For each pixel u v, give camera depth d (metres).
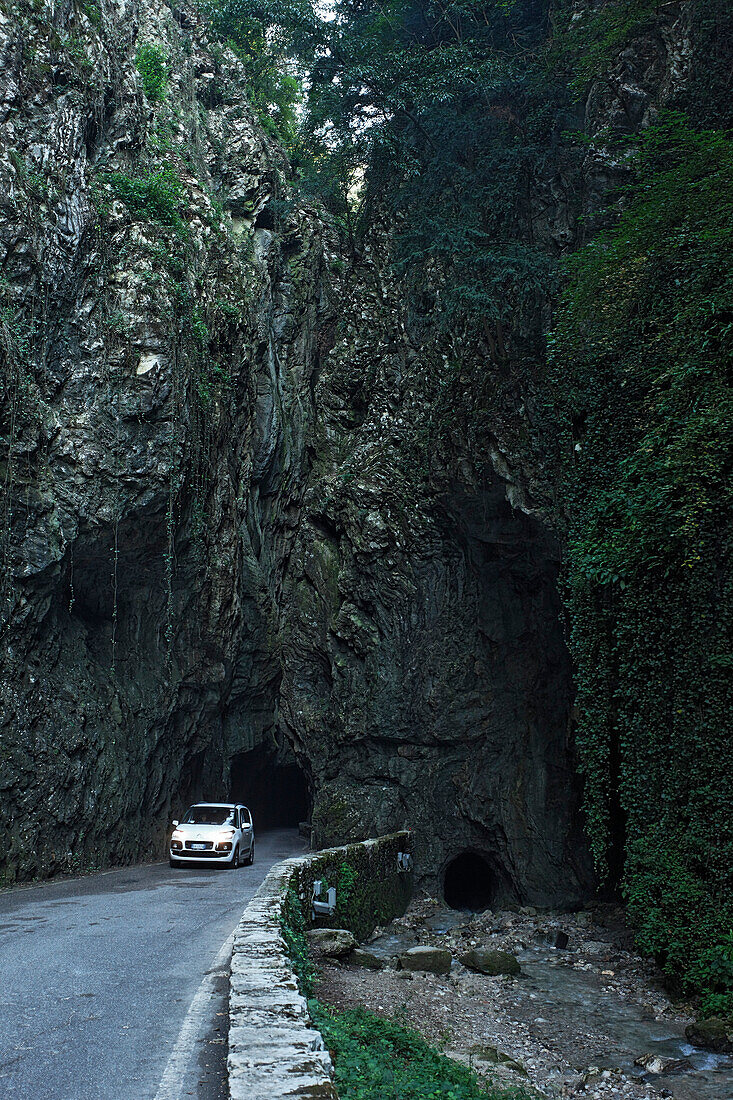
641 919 12.69
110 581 23.50
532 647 21.25
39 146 20.58
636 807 13.08
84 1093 4.59
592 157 19.62
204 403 25.45
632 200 17.77
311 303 38.03
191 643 27.28
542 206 21.38
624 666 13.47
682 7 18.41
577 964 14.38
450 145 22.08
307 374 37.91
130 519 22.08
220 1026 5.94
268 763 39.69
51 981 7.40
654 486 13.30
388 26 24.27
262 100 40.34
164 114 29.98
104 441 21.38
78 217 21.42
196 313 25.27
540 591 20.95
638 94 19.14
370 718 23.02
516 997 12.05
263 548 35.09
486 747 21.61
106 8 25.72
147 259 23.52
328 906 12.91
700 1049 10.00
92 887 15.98
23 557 18.97
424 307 24.64
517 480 19.38
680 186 15.26
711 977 11.27
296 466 36.91
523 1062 9.23
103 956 8.60
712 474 12.28
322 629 25.31
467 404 21.23
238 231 33.78
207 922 10.95
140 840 23.70
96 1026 5.95
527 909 19.20
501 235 21.67
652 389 14.77
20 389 19.08
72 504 20.44
